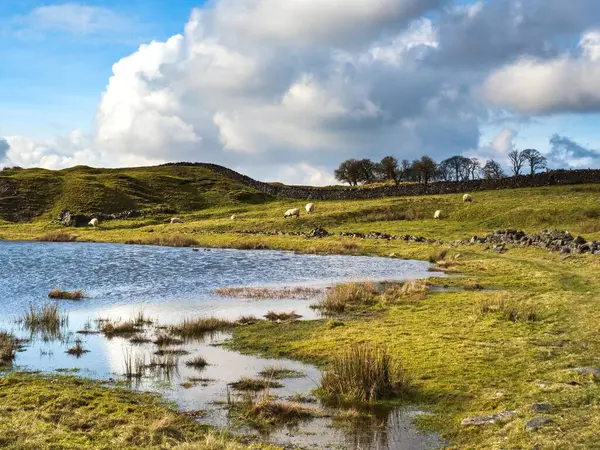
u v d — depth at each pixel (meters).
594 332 18.91
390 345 18.55
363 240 61.75
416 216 78.88
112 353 18.59
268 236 69.88
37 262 48.12
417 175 153.38
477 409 12.92
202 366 17.03
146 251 59.81
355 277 38.44
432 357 16.98
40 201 113.44
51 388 14.55
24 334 21.45
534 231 61.88
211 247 65.56
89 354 18.47
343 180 169.88
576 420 11.12
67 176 135.38
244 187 139.88
